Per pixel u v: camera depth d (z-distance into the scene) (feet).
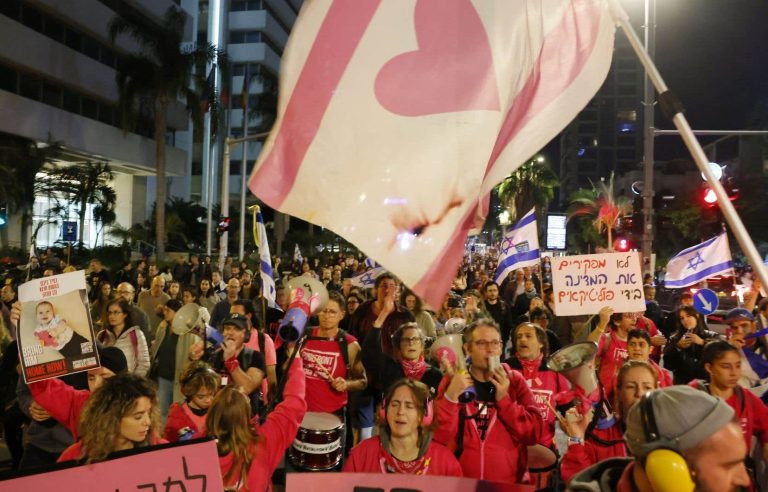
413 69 8.57
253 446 10.41
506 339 36.55
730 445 5.23
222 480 9.44
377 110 8.44
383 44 8.57
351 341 19.42
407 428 10.71
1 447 23.35
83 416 9.44
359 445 11.40
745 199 134.51
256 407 16.98
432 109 8.52
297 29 8.48
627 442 5.77
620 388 11.67
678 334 23.59
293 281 12.27
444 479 9.80
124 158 143.64
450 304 29.71
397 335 17.01
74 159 139.74
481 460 11.80
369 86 8.48
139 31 117.60
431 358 18.01
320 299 12.22
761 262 7.23
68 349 12.41
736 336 20.08
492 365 11.78
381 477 9.86
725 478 5.22
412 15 8.69
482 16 8.96
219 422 10.15
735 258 133.80
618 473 6.61
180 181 191.52
